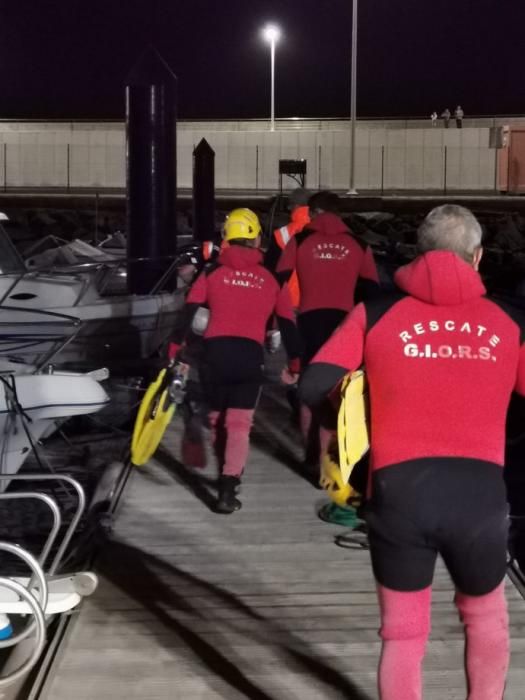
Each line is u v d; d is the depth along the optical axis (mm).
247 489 7020
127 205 12438
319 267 6836
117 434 9977
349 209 38344
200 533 6117
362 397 3420
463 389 3293
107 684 4215
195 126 52594
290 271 6914
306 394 3443
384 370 3336
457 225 3451
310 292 6883
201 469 7484
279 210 30562
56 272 10883
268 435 8508
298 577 5406
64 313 10695
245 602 5070
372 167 48188
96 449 9508
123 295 11773
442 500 3234
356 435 3398
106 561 5652
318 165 48062
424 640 3377
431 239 3475
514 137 44625
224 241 6500
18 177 49031
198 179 20312
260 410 9406
